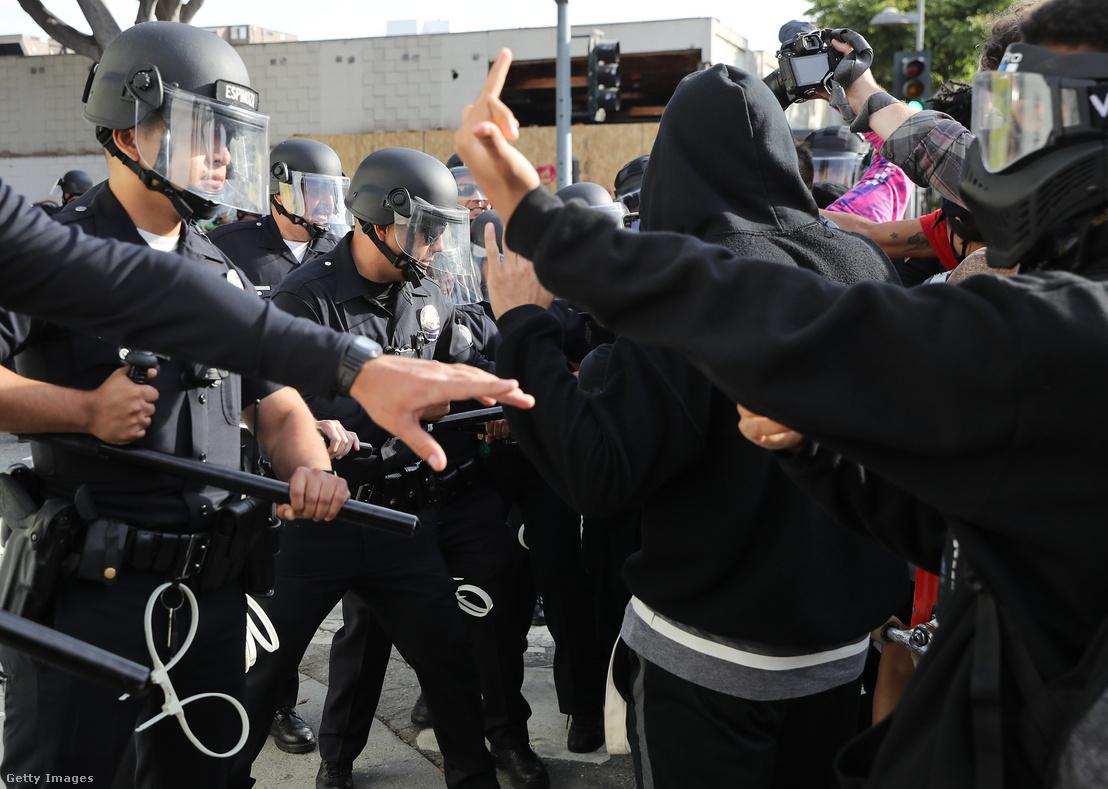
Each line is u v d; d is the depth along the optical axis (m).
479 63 20.56
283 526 2.60
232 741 2.00
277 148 4.36
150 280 1.42
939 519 1.29
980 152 1.07
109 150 1.86
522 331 1.66
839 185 4.33
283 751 3.25
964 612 1.06
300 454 2.05
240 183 1.94
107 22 14.16
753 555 1.62
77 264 1.39
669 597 1.69
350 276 2.85
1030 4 2.08
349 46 20.70
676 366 1.58
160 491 1.86
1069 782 0.88
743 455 1.60
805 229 1.73
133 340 1.44
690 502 1.65
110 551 1.77
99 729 1.76
